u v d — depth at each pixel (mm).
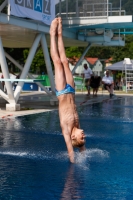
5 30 17219
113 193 5719
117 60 64375
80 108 18719
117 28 23375
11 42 23391
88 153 8445
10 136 10305
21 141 9625
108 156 8203
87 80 28203
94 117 15023
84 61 64500
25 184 6082
